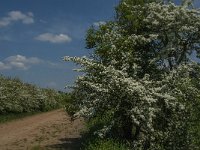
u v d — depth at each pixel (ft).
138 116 65.57
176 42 74.43
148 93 65.67
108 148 58.54
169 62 74.13
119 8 77.87
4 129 103.09
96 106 67.15
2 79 142.00
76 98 73.97
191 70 70.49
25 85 154.81
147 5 76.48
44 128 103.24
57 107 169.37
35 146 76.74
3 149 74.95
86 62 68.95
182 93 68.90
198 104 69.36
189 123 69.00
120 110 67.21
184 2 75.97
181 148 67.67
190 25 74.43
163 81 69.00
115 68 70.95
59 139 85.25
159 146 66.39
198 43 74.74
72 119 78.84
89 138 74.28
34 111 149.59
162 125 69.67
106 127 65.36
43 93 163.12
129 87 64.13
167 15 73.67
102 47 71.36
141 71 74.43
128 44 71.92
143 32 77.36
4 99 128.57
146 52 76.18
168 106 65.87
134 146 64.90
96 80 69.21
